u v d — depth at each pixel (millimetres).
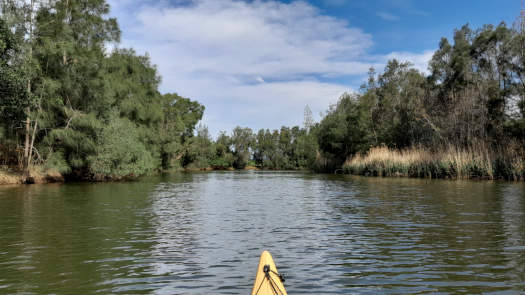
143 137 37781
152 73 43844
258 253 7219
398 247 7625
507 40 38812
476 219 10836
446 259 6723
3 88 20828
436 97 44031
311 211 12875
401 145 45188
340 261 6645
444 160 30469
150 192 20531
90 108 28938
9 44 20875
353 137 48094
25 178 25812
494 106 36844
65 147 28312
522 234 8773
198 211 12945
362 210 12961
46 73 26453
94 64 28578
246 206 14383
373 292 5137
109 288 5297
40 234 8898
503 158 27547
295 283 5520
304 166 93062
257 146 102625
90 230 9391
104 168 28281
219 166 92188
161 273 5980
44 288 5281
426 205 13945
